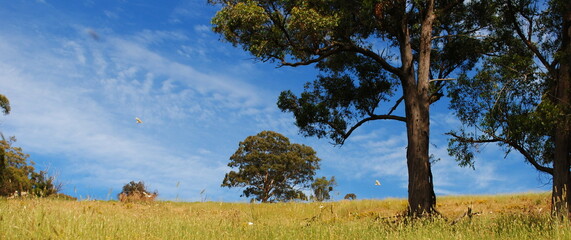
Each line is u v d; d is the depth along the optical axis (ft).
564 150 38.99
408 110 47.37
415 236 29.94
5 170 72.69
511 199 72.18
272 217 51.03
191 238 26.40
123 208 49.96
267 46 46.16
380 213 64.64
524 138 43.93
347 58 56.24
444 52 53.98
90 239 21.91
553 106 38.19
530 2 45.44
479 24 53.21
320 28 43.65
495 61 44.24
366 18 46.60
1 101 72.13
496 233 30.09
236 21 43.80
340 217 58.85
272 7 45.78
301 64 48.16
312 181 147.13
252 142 148.05
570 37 41.24
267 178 145.59
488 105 44.62
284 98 57.26
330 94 57.52
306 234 30.07
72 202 41.24
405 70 48.37
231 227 32.19
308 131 57.31
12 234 20.90
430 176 45.19
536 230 29.94
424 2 49.44
